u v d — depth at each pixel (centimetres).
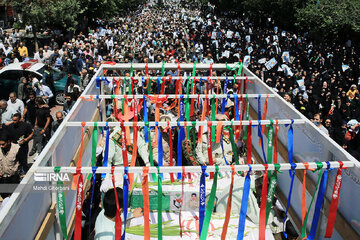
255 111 596
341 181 323
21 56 1944
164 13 7456
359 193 305
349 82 1625
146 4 9875
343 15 2644
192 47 2852
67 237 345
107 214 353
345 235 324
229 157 550
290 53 2323
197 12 7562
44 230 313
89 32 3036
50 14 2247
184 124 440
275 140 444
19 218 266
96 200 532
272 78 1507
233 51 2403
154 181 457
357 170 310
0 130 720
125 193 321
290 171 357
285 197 450
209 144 446
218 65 663
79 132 472
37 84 1259
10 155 731
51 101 1430
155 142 549
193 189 442
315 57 2177
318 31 2803
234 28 3859
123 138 439
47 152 330
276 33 3269
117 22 4206
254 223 406
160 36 3170
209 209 332
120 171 322
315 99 1222
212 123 440
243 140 588
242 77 631
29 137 800
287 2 3375
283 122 434
